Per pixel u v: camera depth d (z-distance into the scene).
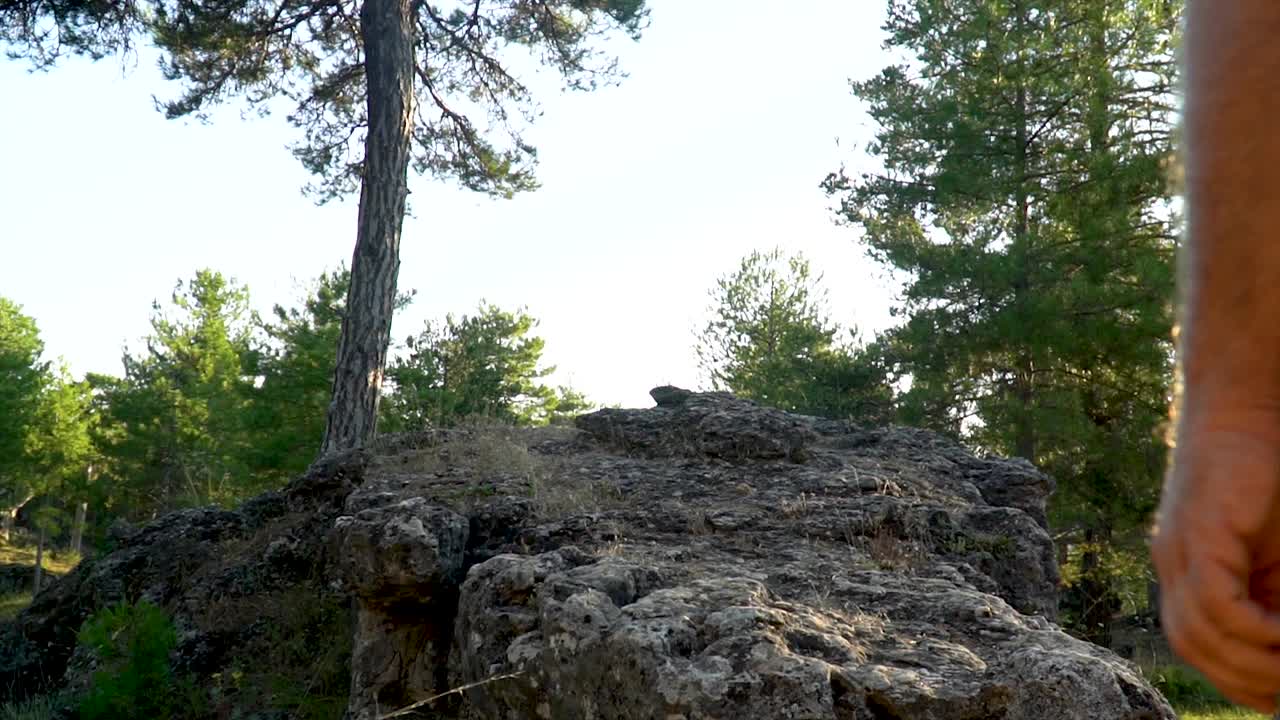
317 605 8.00
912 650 4.36
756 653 4.07
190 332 45.00
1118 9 20.05
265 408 28.34
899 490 7.02
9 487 42.69
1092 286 17.72
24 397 40.62
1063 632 4.74
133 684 7.04
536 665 4.61
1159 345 17.70
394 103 15.78
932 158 20.69
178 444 41.88
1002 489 8.17
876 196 21.42
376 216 15.44
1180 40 0.68
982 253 19.23
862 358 21.31
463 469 7.66
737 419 7.91
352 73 17.56
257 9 16.72
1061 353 17.92
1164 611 0.73
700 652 4.23
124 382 46.69
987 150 20.33
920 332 19.28
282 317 29.38
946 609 4.89
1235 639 0.67
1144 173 17.58
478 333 28.11
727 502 6.73
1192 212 0.66
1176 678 12.82
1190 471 0.69
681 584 5.02
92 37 16.08
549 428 8.98
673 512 6.48
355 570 6.11
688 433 7.94
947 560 6.18
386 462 8.15
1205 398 0.68
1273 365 0.65
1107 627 19.31
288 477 29.14
